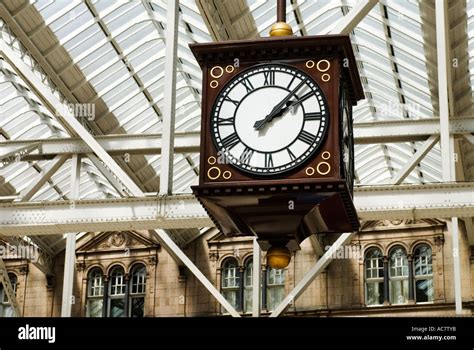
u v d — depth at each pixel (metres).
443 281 38.84
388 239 39.91
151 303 40.94
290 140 7.55
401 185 16.97
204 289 40.81
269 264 7.69
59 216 17.80
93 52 29.52
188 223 16.81
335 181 7.34
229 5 26.64
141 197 17.17
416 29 28.84
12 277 41.66
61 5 27.23
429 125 26.77
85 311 41.25
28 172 35.56
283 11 8.09
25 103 31.36
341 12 29.69
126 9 28.69
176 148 28.31
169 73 16.98
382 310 39.03
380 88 34.69
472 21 27.00
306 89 7.65
